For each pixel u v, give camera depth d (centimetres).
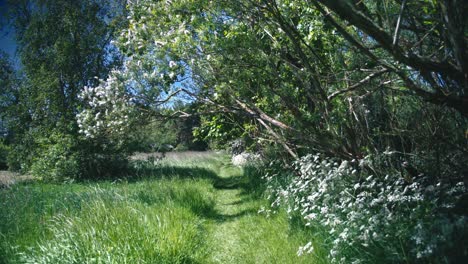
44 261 429
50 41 1584
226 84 637
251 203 858
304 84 548
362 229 407
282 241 555
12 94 1570
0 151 1850
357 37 430
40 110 1448
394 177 523
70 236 476
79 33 1562
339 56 488
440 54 392
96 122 967
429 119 491
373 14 384
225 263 523
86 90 920
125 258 426
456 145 471
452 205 402
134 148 1462
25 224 598
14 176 1513
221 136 1095
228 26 569
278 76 604
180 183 1030
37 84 1445
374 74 400
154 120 883
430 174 529
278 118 672
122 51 673
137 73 772
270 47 591
